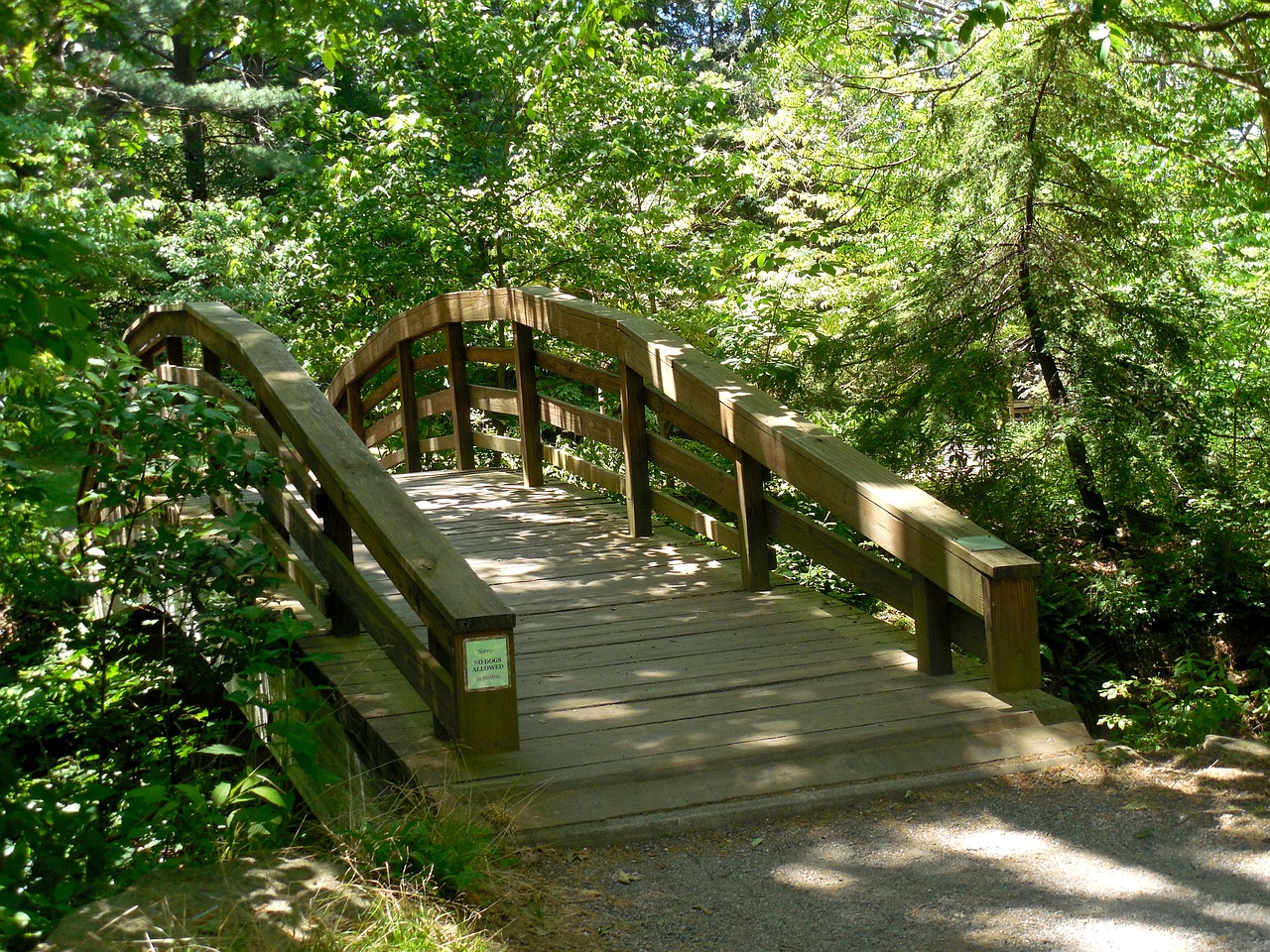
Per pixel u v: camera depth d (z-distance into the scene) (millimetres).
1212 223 9789
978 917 2693
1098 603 6871
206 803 3102
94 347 3406
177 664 4793
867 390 7801
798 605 5320
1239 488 7180
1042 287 7320
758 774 3549
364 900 2531
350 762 3967
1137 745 4254
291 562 5281
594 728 3840
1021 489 7246
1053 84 7258
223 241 15883
